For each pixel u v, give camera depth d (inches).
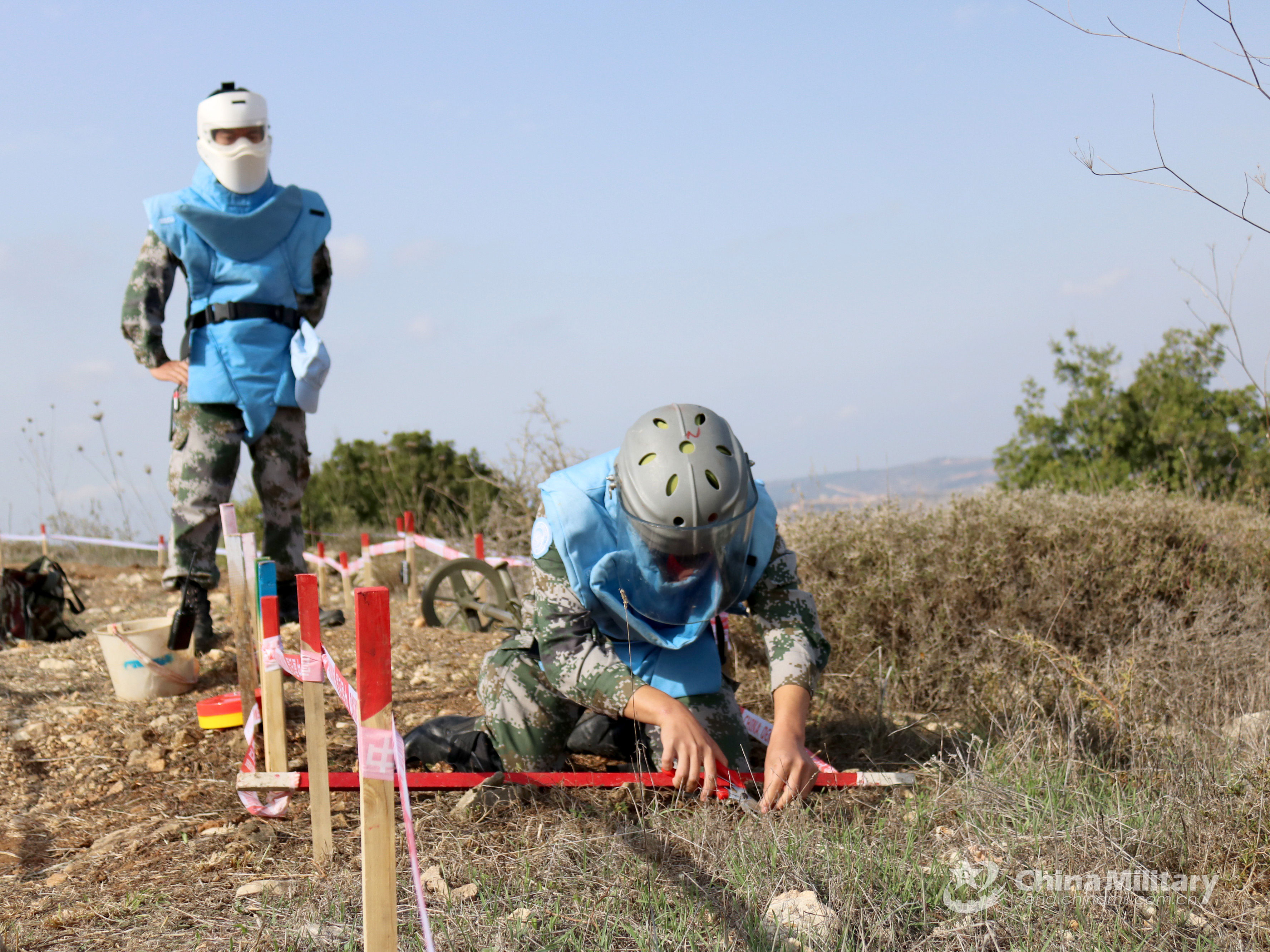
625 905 100.2
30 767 156.5
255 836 123.6
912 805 125.8
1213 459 361.4
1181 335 382.3
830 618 197.5
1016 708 154.7
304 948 94.1
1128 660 167.8
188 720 175.8
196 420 204.1
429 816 126.2
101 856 122.0
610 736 140.5
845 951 89.1
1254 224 115.1
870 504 226.7
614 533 122.4
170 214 200.8
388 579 357.7
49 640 260.8
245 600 144.4
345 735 163.9
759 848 109.3
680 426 117.2
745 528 117.5
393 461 506.6
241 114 198.4
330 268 220.8
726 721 127.5
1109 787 125.6
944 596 192.7
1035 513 219.8
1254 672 171.5
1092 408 392.5
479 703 182.7
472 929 94.8
